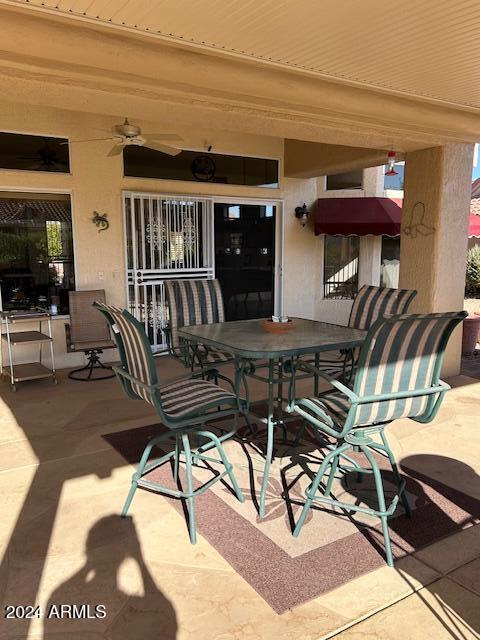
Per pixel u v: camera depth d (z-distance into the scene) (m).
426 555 2.43
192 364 4.21
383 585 2.21
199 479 3.18
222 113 3.69
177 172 6.69
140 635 1.94
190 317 4.71
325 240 8.33
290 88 3.58
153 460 3.48
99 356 6.39
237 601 2.12
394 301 4.28
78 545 2.50
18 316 5.17
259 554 2.43
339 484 3.13
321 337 3.48
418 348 2.37
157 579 2.25
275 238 7.79
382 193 8.45
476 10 2.43
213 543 2.51
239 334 3.62
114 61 2.97
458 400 4.81
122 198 6.23
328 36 2.77
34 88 3.11
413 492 3.03
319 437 3.46
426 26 2.64
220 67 3.26
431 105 4.30
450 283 5.38
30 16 2.65
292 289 8.03
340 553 2.44
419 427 4.11
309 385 5.28
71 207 5.96
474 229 8.11
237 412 2.96
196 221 6.92
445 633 1.95
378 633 1.95
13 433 4.01
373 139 4.69
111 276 6.31
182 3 2.37
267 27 2.65
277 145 7.47
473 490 3.06
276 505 2.88
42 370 5.50
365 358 2.28
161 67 3.10
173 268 6.79
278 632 1.96
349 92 3.84
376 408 2.40
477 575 2.28
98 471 3.31
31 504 2.89
